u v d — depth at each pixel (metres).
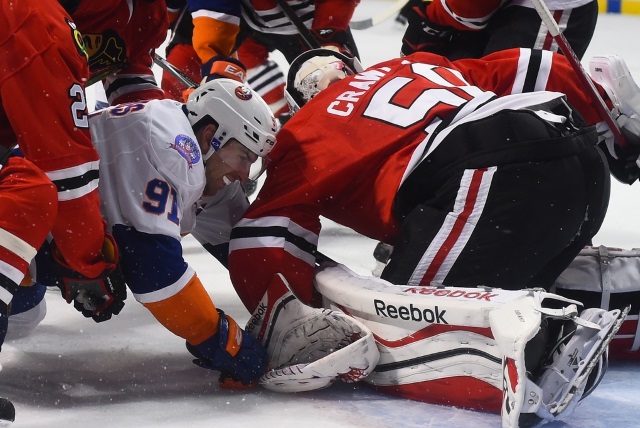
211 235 9.15
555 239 8.16
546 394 7.12
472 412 7.49
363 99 8.83
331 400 7.76
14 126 6.96
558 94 8.70
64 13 7.10
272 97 16.16
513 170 7.99
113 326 9.72
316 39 12.72
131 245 7.47
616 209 14.95
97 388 7.93
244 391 7.93
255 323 8.19
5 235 6.70
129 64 10.27
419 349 7.61
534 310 6.99
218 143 8.16
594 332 7.13
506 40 11.84
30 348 8.94
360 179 8.59
